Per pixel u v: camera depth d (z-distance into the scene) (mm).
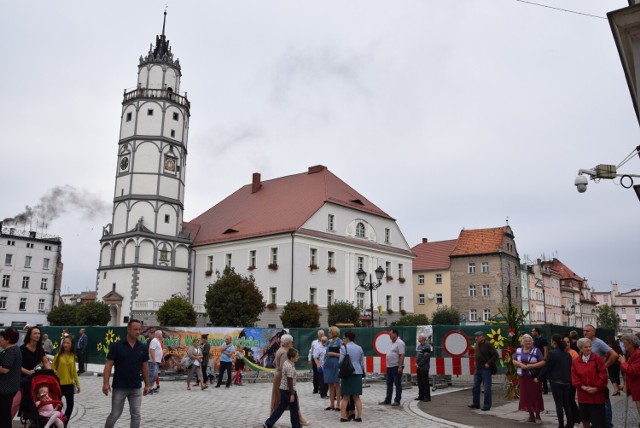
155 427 12297
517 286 76250
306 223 50656
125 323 53156
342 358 13180
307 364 27078
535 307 88062
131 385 9555
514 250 76000
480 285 70688
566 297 108250
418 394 18359
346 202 55906
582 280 125000
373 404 16219
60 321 56094
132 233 54281
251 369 26078
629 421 13383
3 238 73250
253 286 43906
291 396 11367
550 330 21859
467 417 13695
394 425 12539
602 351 13039
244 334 26438
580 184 14938
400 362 15883
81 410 14781
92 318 52000
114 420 9453
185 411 14898
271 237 51469
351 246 55000
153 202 55688
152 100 57125
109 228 57062
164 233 56125
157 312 46406
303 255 49906
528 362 13141
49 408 10383
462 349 20844
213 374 24031
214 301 42594
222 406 15969
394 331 16094
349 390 13109
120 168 57250
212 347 26109
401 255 61281
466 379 22234
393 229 61500
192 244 58844
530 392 13094
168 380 24609
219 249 56438
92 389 20172
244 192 65688
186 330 26281
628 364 10656
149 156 56312
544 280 95000
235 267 54469
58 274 79188
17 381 9648
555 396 11875
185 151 59562
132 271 53750
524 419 13414
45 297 76688
